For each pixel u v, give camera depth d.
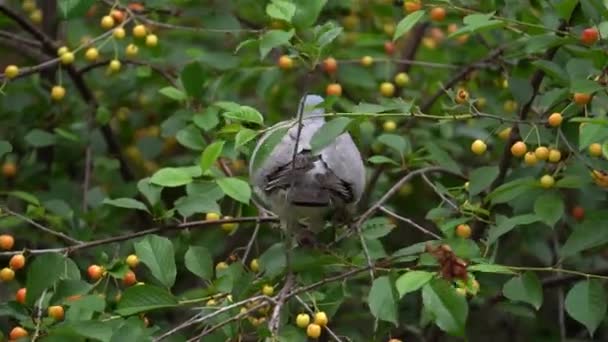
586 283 8.96
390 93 12.74
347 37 13.88
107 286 10.46
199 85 11.56
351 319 12.30
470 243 9.04
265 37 9.99
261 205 11.25
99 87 14.43
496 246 10.25
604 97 9.91
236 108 10.02
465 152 13.85
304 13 10.27
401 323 12.36
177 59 13.52
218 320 9.24
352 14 14.43
